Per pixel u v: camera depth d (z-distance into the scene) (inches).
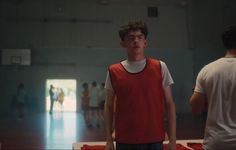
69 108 628.1
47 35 609.0
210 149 84.4
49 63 615.8
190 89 628.4
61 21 611.2
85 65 622.2
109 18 616.4
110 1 615.2
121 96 85.0
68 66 619.2
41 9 607.5
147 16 619.5
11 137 323.9
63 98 616.7
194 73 622.8
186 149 166.4
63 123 451.5
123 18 617.0
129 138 84.2
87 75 623.5
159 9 621.6
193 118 530.0
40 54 613.6
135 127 83.8
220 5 490.6
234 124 82.6
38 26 607.2
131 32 85.4
